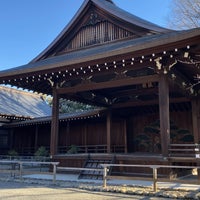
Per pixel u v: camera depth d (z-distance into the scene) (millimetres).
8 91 26828
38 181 9742
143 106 16844
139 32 12617
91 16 14281
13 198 6633
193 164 12391
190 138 16062
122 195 7129
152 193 7090
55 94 12805
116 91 15523
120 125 19031
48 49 14828
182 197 6621
